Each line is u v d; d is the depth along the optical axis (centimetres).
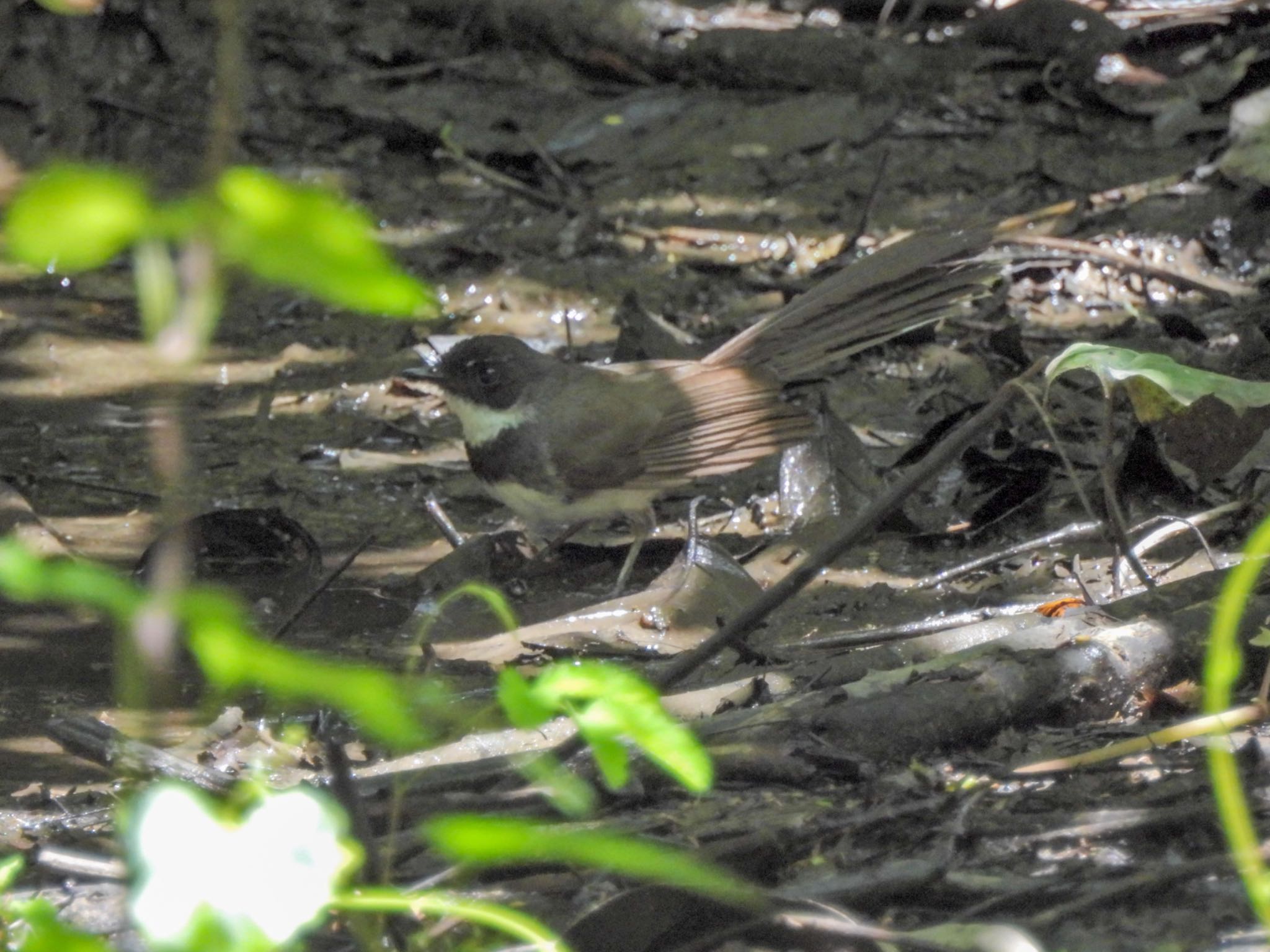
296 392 1388
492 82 1962
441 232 1681
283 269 220
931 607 1004
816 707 746
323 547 1149
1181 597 853
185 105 1844
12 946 519
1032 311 1486
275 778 784
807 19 2111
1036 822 637
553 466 1082
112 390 1377
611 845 322
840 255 1593
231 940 295
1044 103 1903
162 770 712
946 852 607
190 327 220
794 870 620
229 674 287
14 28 1839
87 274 1574
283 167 1803
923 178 1769
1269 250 1584
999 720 754
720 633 683
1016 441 1180
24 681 944
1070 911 562
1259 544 512
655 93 1930
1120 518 884
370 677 294
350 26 2019
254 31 2000
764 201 1738
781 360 1120
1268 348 1306
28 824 725
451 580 1084
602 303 1545
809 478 1155
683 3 2102
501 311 1529
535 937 411
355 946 554
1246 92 1847
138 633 284
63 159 1775
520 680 376
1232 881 573
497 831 324
